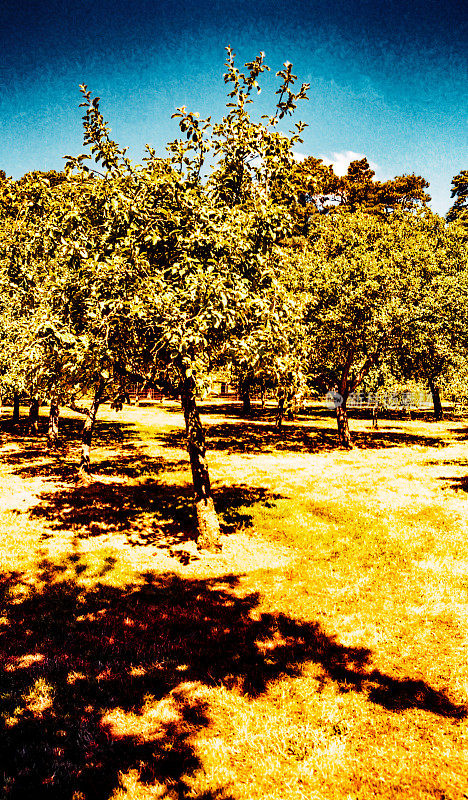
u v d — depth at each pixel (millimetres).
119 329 7469
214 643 5723
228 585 7410
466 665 5254
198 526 9070
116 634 5914
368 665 5262
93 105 7828
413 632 5965
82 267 6922
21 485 13820
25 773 3734
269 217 7836
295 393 8242
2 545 8961
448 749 4004
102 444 21703
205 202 7359
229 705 4570
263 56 7441
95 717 4398
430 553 8617
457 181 48156
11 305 12594
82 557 8484
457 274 20000
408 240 21766
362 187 53750
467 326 18203
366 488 13781
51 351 7473
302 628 6062
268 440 23953
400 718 4402
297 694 4742
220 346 7863
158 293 6500
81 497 12594
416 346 19391
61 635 5871
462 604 6691
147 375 8719
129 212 7066
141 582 7504
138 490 13391
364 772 3771
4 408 37031
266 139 7973
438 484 14352
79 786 3625
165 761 3879
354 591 7113
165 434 25250
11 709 4465
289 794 3547
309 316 19172
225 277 6648
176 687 4863
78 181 7543
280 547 9102
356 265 19203
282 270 8609
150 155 7574
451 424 31062
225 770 3775
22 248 12094
